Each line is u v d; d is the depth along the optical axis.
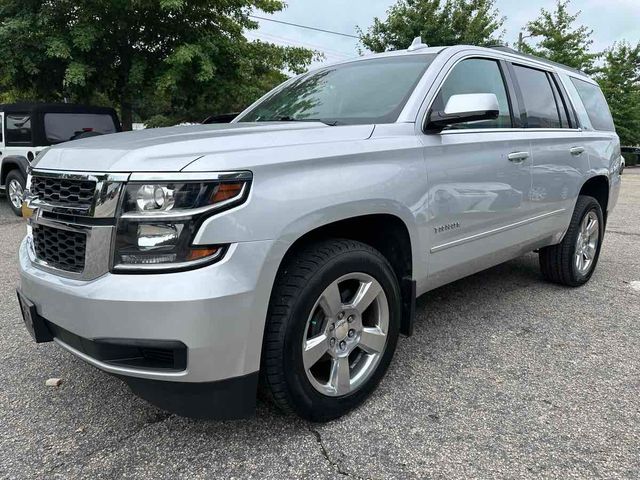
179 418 2.57
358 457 2.24
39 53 10.34
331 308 2.36
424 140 2.82
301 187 2.18
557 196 4.02
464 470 2.15
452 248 3.07
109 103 13.61
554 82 4.30
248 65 11.97
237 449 2.31
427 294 4.44
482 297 4.36
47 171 2.31
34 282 2.29
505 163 3.37
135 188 1.96
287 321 2.19
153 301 1.90
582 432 2.40
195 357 1.95
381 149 2.55
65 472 2.17
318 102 3.34
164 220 1.93
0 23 10.27
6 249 6.30
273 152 2.16
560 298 4.34
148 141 2.28
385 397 2.73
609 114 5.22
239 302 1.99
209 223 1.93
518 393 2.77
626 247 6.50
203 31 11.55
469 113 2.69
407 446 2.31
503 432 2.41
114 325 1.96
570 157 4.14
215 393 2.06
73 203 2.13
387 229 2.74
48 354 3.32
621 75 28.09
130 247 1.96
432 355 3.23
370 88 3.19
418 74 3.09
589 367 3.07
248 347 2.07
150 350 2.02
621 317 3.89
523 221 3.69
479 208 3.19
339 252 2.36
